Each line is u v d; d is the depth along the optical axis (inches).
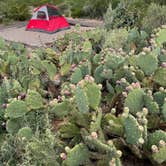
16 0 634.8
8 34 418.0
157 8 275.4
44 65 154.9
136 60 135.7
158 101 117.7
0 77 178.7
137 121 101.3
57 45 226.4
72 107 114.9
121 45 185.8
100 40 207.9
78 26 229.9
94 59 158.6
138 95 109.9
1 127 142.2
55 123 127.3
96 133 100.7
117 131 104.8
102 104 133.6
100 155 98.6
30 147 108.0
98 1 530.3
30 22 426.0
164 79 129.0
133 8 325.4
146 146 102.0
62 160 103.3
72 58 165.3
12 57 179.2
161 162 98.1
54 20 415.2
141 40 193.5
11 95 146.3
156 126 114.7
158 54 144.0
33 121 128.5
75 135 115.3
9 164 115.4
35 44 358.6
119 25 304.2
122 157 108.5
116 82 131.1
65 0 630.5
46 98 152.9
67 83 144.3
